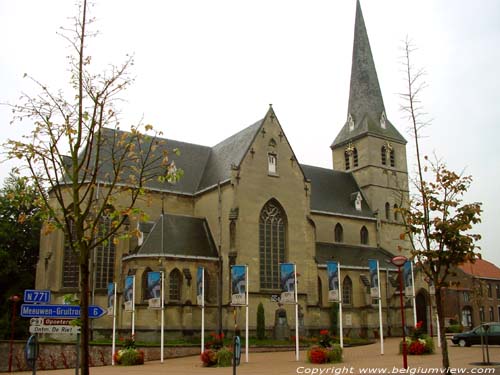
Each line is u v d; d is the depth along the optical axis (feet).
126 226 189.16
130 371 108.58
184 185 220.02
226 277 187.42
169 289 177.47
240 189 194.90
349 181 278.26
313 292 204.23
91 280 185.78
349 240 251.19
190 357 145.59
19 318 197.36
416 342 131.44
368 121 281.33
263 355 143.84
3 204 207.62
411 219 89.45
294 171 212.23
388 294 232.94
